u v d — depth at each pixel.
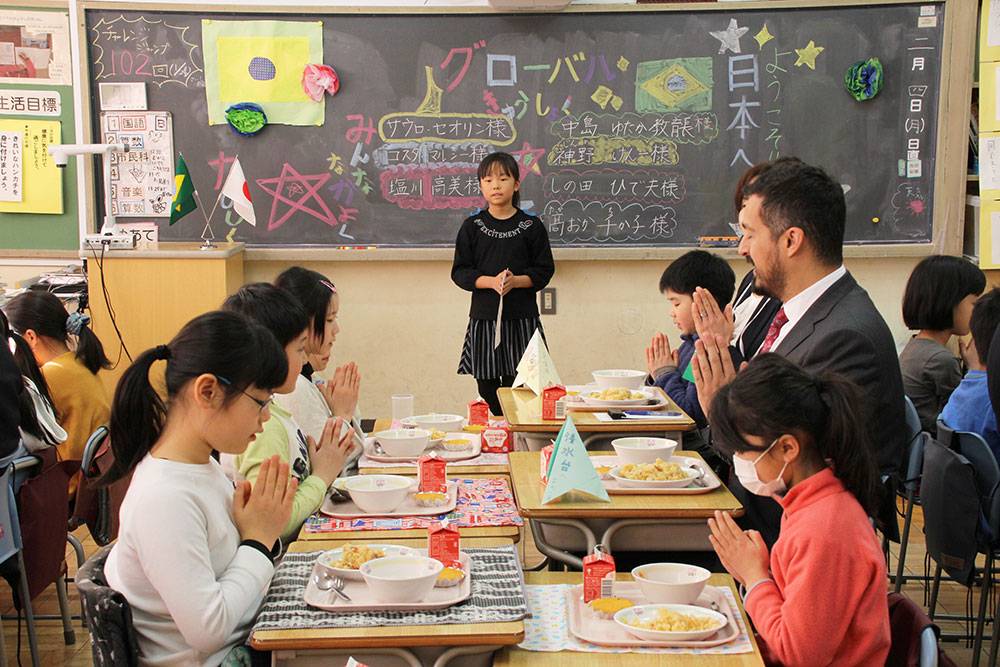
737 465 1.60
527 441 2.77
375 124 4.61
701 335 2.17
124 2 4.49
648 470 2.16
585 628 1.53
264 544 1.60
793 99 4.57
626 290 4.74
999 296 2.63
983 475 2.39
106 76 4.54
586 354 4.79
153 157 4.59
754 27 4.53
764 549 1.60
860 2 4.48
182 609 1.42
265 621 1.47
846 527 1.42
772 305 2.56
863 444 1.46
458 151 4.63
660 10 4.52
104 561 1.58
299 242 4.68
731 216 4.65
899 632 1.44
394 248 4.68
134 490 1.48
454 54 4.56
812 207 1.92
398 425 2.82
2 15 4.50
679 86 4.57
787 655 1.41
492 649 1.45
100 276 4.20
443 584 1.59
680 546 2.06
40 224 4.64
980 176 4.50
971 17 4.47
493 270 4.09
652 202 4.65
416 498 2.12
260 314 1.90
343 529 1.96
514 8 4.49
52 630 2.93
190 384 1.49
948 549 2.39
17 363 2.58
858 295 1.98
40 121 4.58
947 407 2.73
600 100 4.59
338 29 4.55
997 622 2.46
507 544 1.85
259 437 1.98
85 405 3.07
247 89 4.56
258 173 4.63
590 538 2.00
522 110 4.60
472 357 4.15
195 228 4.65
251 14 4.53
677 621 1.49
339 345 4.79
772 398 1.46
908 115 4.57
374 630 1.43
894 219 4.64
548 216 4.67
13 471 2.40
